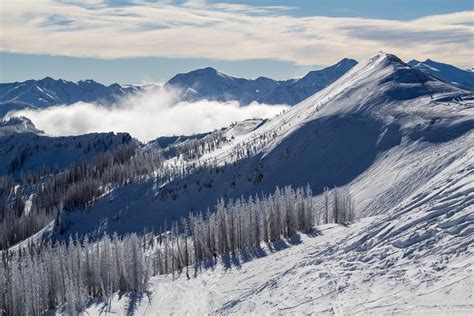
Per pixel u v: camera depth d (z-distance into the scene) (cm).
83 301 10762
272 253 11269
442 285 4038
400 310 3878
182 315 7794
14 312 11644
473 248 4381
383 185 16388
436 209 5525
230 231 13100
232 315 6062
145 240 19838
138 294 10800
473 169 5941
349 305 4488
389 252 5384
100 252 13588
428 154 18275
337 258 6288
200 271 11531
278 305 5569
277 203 13250
